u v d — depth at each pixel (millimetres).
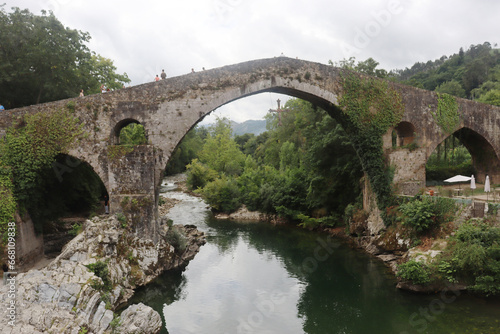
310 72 24359
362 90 25141
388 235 22844
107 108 21141
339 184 31703
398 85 25703
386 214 23812
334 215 32500
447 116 26844
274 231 32938
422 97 26234
